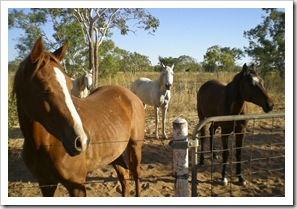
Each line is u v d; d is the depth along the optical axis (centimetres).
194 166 226
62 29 1812
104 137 291
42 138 243
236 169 462
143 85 884
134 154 366
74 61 1902
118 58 2155
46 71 221
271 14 1484
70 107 217
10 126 504
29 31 1766
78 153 210
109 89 364
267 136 697
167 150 623
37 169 255
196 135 224
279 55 1520
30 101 223
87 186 433
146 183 446
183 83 1309
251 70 470
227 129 457
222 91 527
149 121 927
